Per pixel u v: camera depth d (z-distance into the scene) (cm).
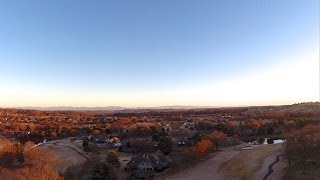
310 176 10400
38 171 10312
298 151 12612
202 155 14775
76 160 14725
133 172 12700
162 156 14100
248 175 11625
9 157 14025
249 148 17162
